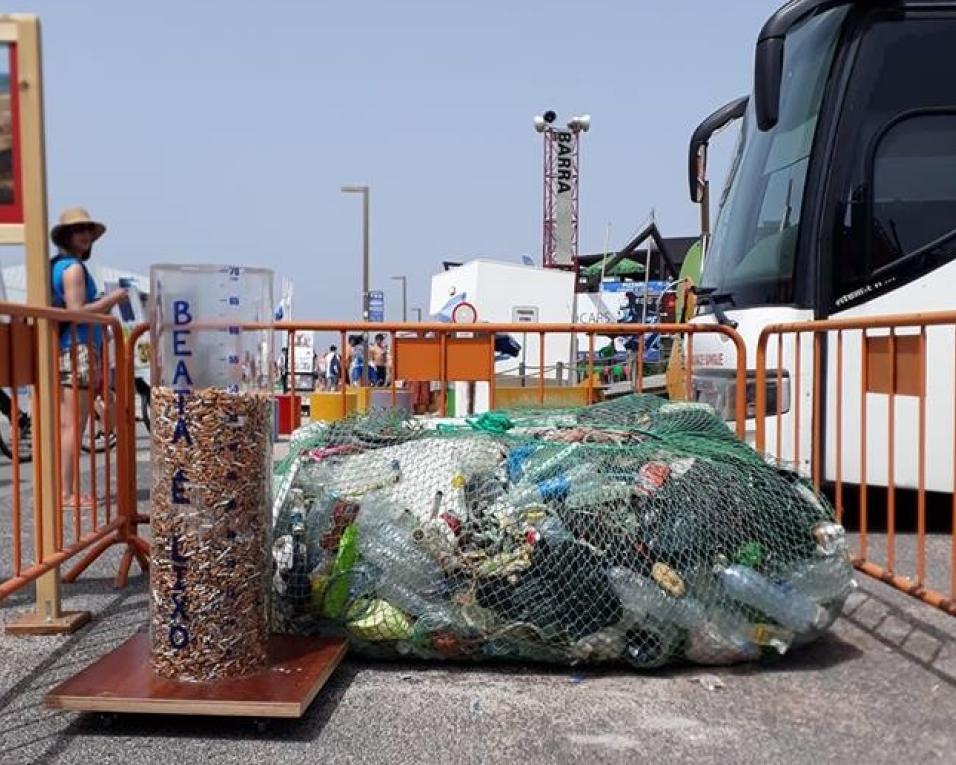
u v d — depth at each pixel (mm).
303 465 4051
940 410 5824
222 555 3271
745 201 6941
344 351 6363
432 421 4656
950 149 5941
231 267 3266
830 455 6004
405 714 3326
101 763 2977
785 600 3652
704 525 3660
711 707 3381
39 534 4168
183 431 3246
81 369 6520
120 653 3576
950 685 3574
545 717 3303
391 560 3701
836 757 3010
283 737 3154
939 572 5285
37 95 4098
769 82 5805
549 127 39219
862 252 5914
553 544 3605
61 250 6621
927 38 6004
